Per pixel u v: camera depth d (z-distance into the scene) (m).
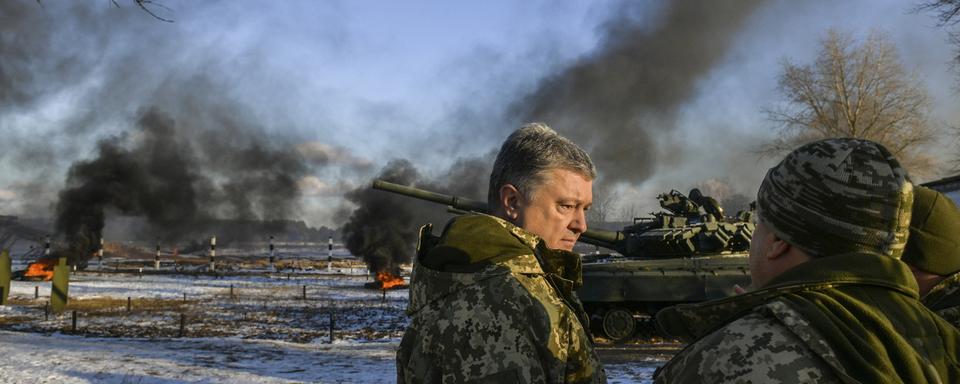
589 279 15.81
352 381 10.66
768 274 1.72
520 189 2.17
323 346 15.89
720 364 1.45
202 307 25.73
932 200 2.38
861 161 1.57
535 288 1.93
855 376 1.39
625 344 15.95
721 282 15.45
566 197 2.16
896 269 1.57
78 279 41.00
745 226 16.27
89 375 10.45
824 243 1.58
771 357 1.41
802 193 1.61
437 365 1.89
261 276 46.78
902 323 1.51
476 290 1.90
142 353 13.30
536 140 2.19
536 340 1.85
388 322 21.66
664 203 17.53
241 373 11.14
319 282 41.78
